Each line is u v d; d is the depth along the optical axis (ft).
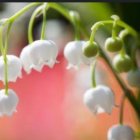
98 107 0.51
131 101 0.54
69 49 0.50
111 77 0.71
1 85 0.69
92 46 0.46
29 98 0.75
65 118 0.75
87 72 0.76
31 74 0.76
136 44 0.54
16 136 0.74
